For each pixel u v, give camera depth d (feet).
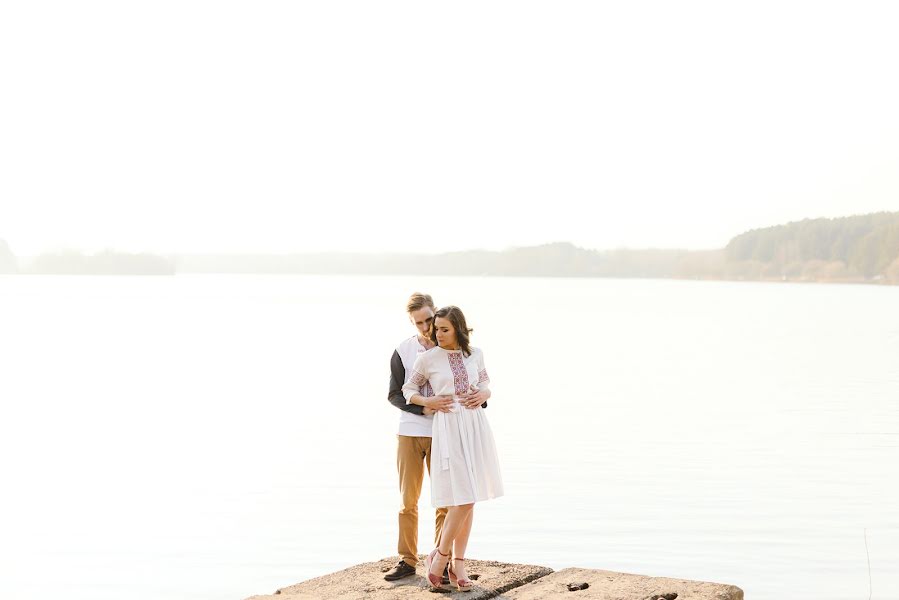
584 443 61.05
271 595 19.30
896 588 30.89
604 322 264.93
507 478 49.08
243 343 176.86
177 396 93.09
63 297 458.50
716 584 19.89
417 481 20.92
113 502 44.80
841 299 501.56
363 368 124.47
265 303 410.72
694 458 55.16
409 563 20.92
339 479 49.70
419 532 38.63
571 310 355.77
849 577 32.14
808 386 101.50
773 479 48.62
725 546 35.96
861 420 72.69
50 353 154.20
